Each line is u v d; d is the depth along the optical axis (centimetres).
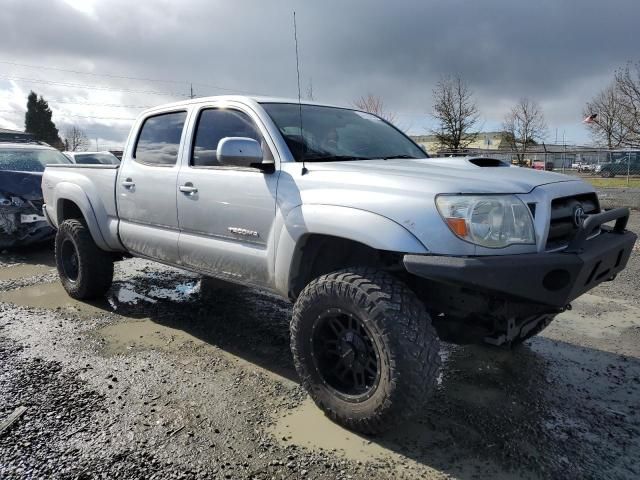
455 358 392
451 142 4134
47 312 491
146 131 452
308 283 324
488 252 254
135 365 371
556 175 322
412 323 258
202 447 270
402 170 298
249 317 481
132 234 449
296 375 359
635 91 2664
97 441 275
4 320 466
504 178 283
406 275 301
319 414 305
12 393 327
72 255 534
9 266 696
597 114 3341
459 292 288
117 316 480
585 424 297
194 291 568
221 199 360
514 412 310
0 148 917
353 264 328
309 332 293
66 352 393
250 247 345
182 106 422
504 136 4469
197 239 385
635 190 1571
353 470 253
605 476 249
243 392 332
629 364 381
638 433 288
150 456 262
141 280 616
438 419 301
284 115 366
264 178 333
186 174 390
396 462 259
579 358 392
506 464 259
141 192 432
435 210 256
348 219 277
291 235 309
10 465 255
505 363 381
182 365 372
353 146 376
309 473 250
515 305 288
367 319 264
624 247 310
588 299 543
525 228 264
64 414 302
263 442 275
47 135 7219
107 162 1408
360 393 281
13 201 752
